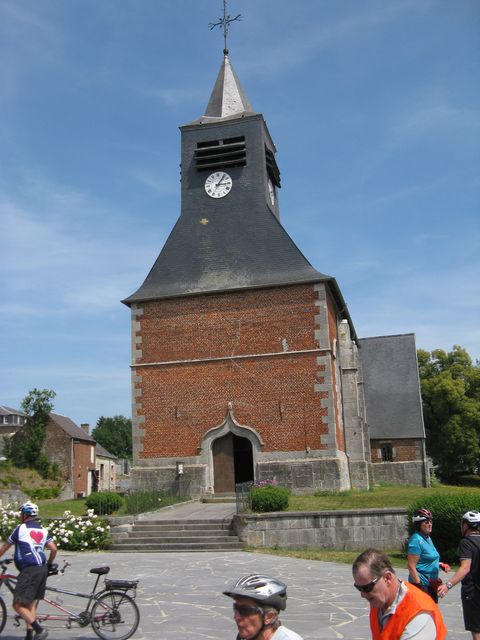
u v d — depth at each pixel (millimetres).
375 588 3920
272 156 29016
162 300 26109
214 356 25234
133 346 25953
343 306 28531
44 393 51156
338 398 26281
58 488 48969
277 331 24891
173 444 24891
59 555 17078
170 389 25344
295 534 17219
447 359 51219
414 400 36844
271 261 25891
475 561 6738
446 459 47188
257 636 3537
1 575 8867
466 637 8516
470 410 45625
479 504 14805
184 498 23750
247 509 18484
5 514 19688
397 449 35656
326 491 23156
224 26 31250
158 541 18062
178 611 10258
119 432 103688
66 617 8656
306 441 23828
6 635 8805
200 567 14578
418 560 7191
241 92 30062
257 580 3648
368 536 16812
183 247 26938
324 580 12805
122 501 21703
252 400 24578
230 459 24484
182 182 27938
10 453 51000
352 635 8602
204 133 28219
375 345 39750
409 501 19406
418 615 3859
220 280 25891
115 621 8586
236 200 27172
